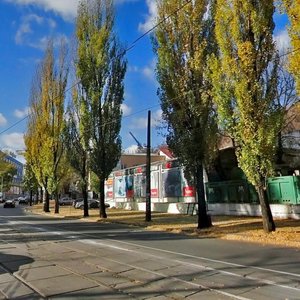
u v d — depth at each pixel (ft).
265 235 54.49
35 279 28.78
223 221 79.20
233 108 57.57
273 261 35.32
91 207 186.50
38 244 49.83
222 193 97.55
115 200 171.01
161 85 70.64
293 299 22.18
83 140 109.19
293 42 49.55
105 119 108.27
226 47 57.41
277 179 79.77
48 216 126.82
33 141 160.35
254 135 55.52
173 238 57.67
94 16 109.50
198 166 69.62
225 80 57.72
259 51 56.44
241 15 57.21
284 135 102.89
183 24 69.00
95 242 52.08
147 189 92.02
